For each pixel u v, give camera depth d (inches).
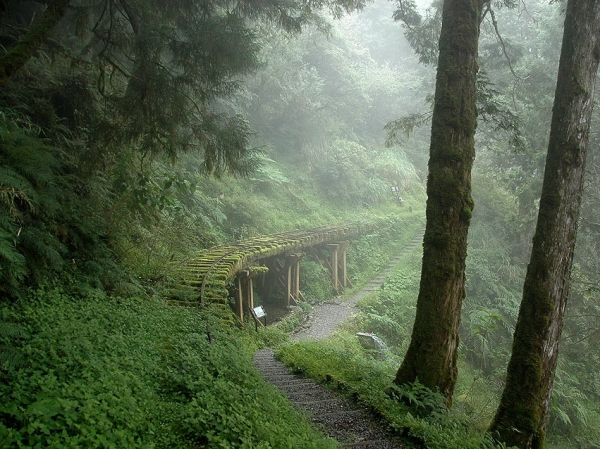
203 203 665.0
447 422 215.6
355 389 261.9
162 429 144.4
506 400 254.8
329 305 748.0
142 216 394.6
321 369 318.7
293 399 249.8
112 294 301.4
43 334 175.3
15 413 116.1
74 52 399.5
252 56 335.0
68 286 266.7
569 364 633.0
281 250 636.1
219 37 307.1
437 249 253.0
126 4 310.0
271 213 889.5
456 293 254.5
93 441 116.2
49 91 344.8
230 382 187.6
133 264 381.7
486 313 374.9
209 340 286.7
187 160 719.1
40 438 111.9
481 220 878.4
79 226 301.9
